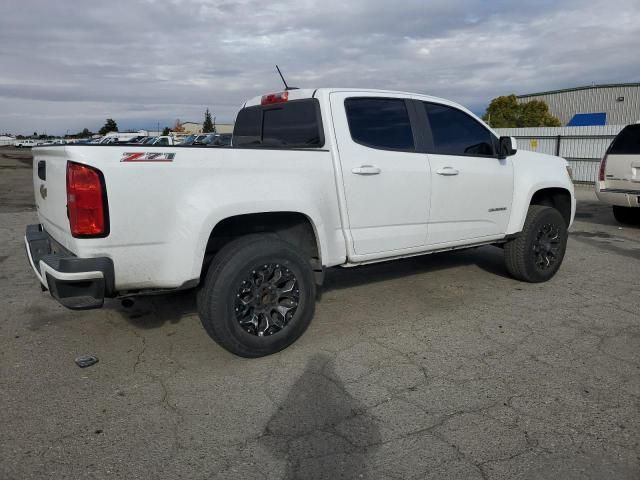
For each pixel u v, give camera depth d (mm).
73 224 3010
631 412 2955
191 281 3312
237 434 2771
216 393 3203
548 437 2721
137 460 2551
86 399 3127
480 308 4742
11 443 2676
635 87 37062
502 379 3359
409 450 2623
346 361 3646
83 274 2979
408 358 3688
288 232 4043
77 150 2980
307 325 3875
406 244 4496
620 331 4164
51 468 2482
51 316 4527
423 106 4684
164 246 3215
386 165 4238
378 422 2877
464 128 4973
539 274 5469
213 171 3344
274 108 4566
